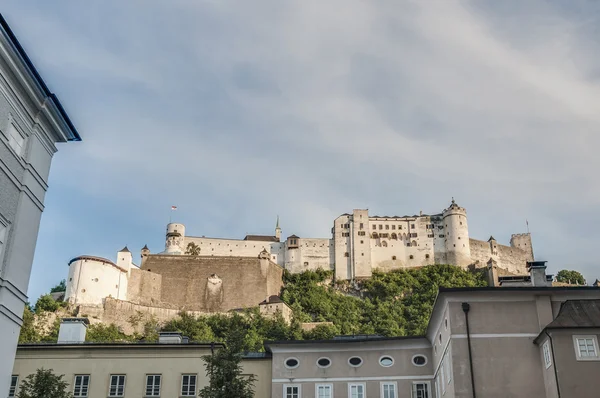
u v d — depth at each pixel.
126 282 160.38
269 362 58.53
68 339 59.56
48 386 45.41
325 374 57.47
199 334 142.50
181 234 195.88
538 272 54.47
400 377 57.19
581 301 48.47
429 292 179.75
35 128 34.81
